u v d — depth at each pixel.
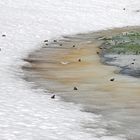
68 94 65.81
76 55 96.75
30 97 63.03
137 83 71.81
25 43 108.31
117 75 77.25
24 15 144.50
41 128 49.78
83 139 47.19
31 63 88.44
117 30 136.12
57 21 142.00
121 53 95.50
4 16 138.62
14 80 72.94
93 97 64.31
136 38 114.75
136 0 189.62
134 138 48.75
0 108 56.03
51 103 60.66
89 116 55.69
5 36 111.81
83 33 130.62
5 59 88.44
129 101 62.34
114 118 55.34
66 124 51.88
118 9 171.62
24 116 53.69
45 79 75.25
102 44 110.19
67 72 80.50
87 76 77.00
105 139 47.75
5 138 45.72
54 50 103.12
